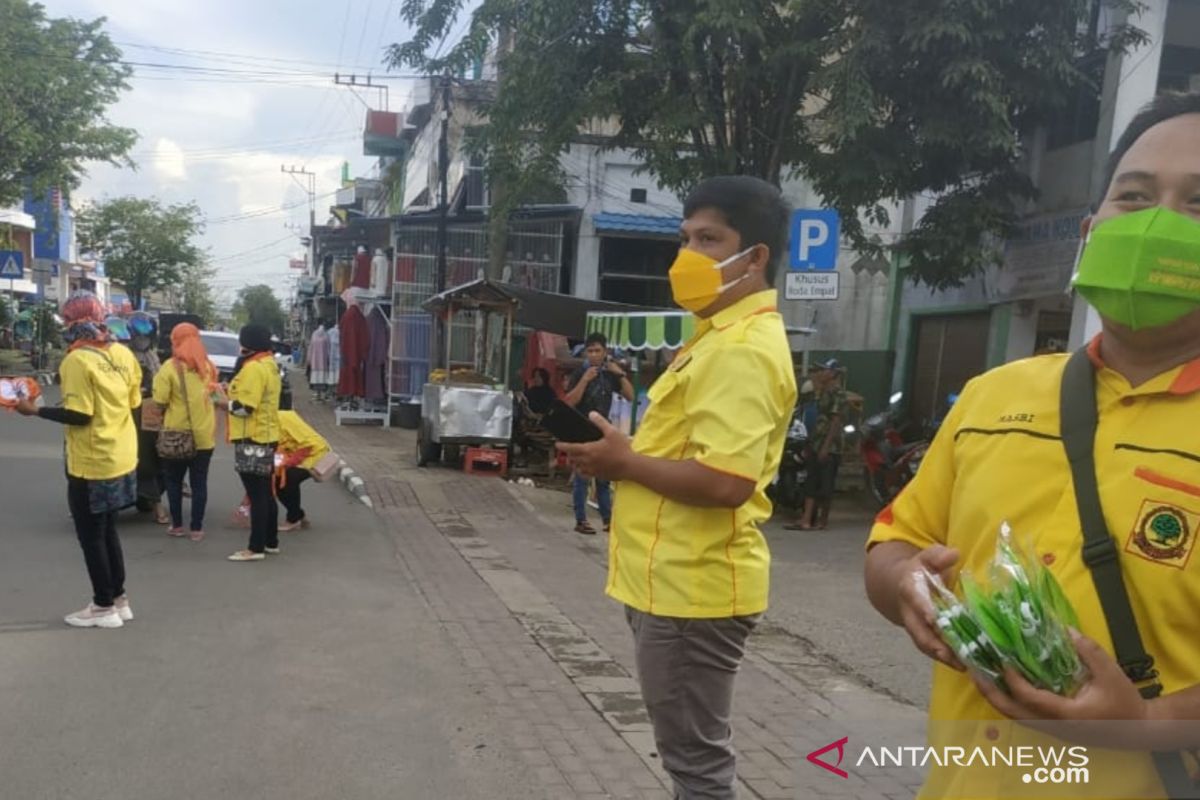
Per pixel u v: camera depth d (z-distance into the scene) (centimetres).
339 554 704
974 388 151
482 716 404
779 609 605
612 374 911
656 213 1619
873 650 516
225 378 1867
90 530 492
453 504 934
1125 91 921
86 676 429
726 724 236
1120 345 130
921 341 1348
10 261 2091
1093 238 129
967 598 119
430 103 2111
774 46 928
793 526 913
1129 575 119
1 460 1058
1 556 643
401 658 475
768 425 220
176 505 738
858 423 1163
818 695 436
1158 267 119
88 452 483
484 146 1091
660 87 993
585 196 1595
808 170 1019
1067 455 128
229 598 569
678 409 230
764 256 233
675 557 223
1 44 1944
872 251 1058
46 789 322
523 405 1171
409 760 357
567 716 408
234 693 416
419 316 1634
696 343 235
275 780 336
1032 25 872
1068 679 113
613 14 970
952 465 151
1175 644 116
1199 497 116
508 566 700
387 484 1013
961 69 833
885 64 876
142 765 343
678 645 225
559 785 341
